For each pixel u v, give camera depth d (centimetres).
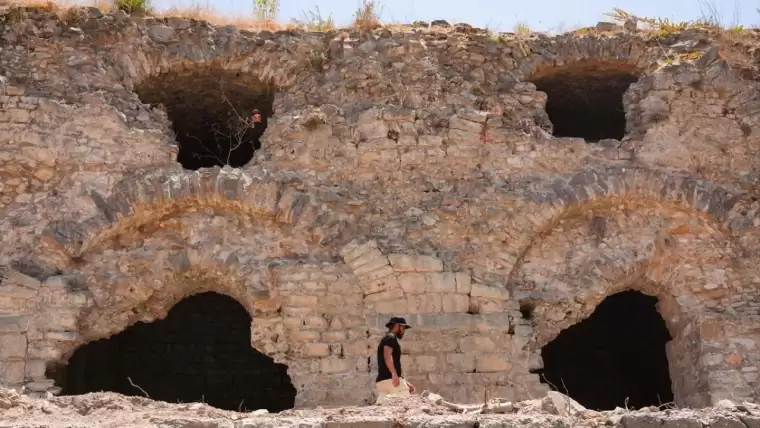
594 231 1596
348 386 1441
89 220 1502
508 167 1609
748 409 929
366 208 1555
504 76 1709
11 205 1515
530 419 881
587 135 2028
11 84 1575
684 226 1600
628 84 1830
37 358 1409
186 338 2028
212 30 1702
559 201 1566
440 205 1562
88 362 1789
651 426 888
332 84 1669
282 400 2020
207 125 1861
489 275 1520
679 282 1579
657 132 1653
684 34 1797
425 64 1675
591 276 1548
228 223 1548
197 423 867
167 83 1717
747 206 1605
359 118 1617
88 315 1474
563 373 2048
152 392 1980
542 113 1678
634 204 1611
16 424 829
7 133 1541
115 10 1697
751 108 1683
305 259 1516
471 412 974
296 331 1464
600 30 1839
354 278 1495
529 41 1759
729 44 1778
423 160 1595
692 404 1529
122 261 1511
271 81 1692
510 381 1451
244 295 1519
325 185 1573
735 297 1554
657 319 1983
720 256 1580
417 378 1435
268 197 1534
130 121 1598
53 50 1628
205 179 1535
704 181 1628
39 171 1536
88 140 1560
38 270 1460
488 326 1472
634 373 2030
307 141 1596
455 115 1625
